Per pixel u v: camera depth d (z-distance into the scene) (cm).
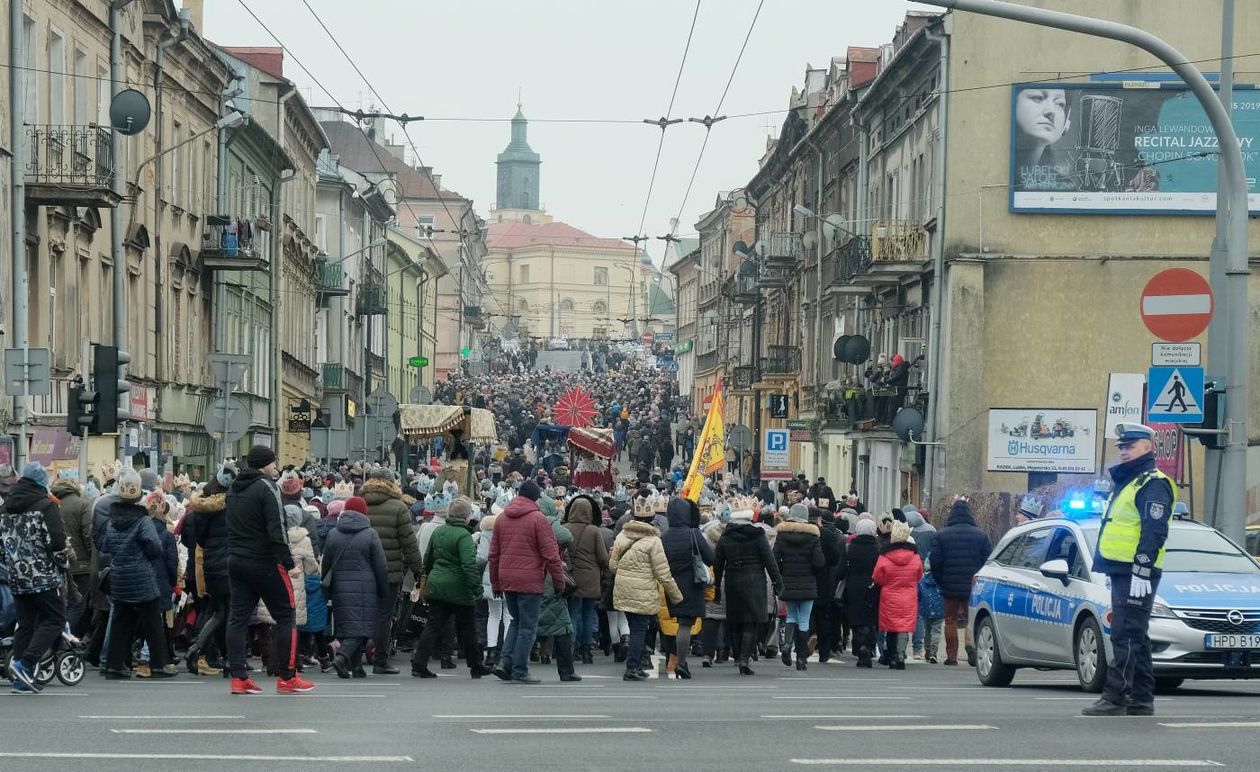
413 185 14725
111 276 4075
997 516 4138
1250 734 1244
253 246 5509
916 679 2280
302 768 1050
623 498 2950
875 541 2614
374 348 9662
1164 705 1582
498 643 2414
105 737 1230
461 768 1055
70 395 2575
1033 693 1880
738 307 10250
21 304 3328
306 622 2161
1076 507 2089
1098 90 4631
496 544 1989
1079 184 4644
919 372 4950
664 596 2281
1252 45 4625
